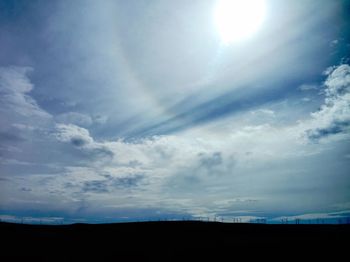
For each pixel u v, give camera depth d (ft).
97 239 213.46
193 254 160.86
